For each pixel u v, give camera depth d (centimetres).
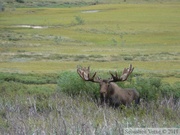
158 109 5584
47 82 11956
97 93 6831
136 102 6147
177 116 5259
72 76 7306
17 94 7469
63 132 3744
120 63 17700
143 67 16425
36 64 17300
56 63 17612
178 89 7956
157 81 7975
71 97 6575
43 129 3897
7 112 5188
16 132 3859
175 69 15775
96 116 5000
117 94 5994
